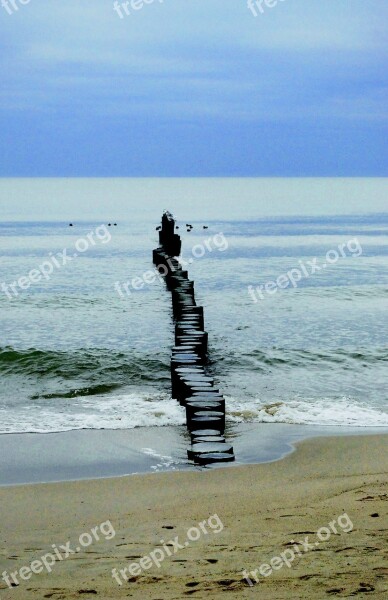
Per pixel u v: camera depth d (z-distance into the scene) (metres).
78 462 15.83
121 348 29.38
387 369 26.62
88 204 153.75
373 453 16.42
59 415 20.02
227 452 16.03
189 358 23.19
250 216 117.62
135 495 13.43
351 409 20.91
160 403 21.31
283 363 27.36
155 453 16.56
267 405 21.12
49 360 26.98
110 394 22.83
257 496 13.09
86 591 8.64
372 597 8.01
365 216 117.75
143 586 8.73
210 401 18.41
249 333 33.19
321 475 14.70
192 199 185.00
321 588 8.34
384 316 37.78
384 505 11.88
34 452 16.55
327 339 31.83
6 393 22.97
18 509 12.59
